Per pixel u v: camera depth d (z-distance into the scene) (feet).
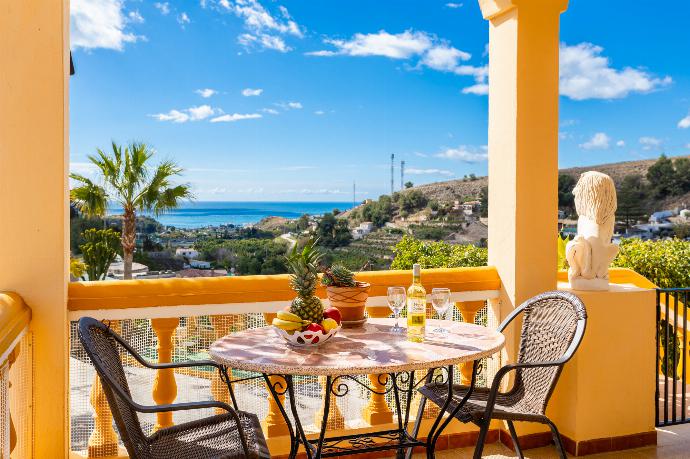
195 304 10.59
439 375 11.98
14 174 9.61
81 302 10.12
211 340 10.80
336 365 7.46
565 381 12.31
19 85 9.61
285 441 11.09
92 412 10.34
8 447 8.07
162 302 10.44
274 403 11.10
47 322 9.73
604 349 12.19
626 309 12.37
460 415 9.04
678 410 15.06
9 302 8.75
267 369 7.43
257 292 10.93
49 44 9.71
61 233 9.75
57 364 9.78
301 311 8.48
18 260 9.63
